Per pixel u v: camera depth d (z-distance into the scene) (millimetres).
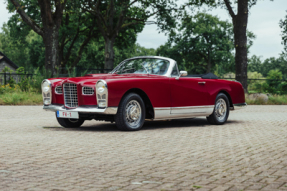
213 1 28562
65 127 7273
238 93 8711
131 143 5234
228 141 5586
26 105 13906
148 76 7082
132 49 55406
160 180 3172
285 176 3369
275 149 4910
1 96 15289
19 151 4500
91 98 6332
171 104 7098
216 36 57062
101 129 6926
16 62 72625
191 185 3008
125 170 3553
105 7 34438
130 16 34938
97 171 3498
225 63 57594
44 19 22250
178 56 58094
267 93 22016
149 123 8250
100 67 48000
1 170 3498
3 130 6609
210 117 8117
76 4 23688
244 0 21344
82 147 4832
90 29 37562
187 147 4973
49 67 22094
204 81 7824
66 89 6668
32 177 3236
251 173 3480
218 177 3303
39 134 6078
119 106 6395
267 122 8766
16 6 21875
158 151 4633
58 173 3400
